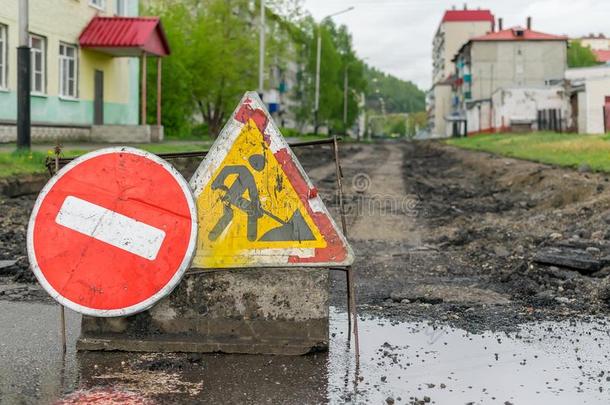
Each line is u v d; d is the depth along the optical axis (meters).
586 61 132.00
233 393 4.11
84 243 4.78
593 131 54.41
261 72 42.34
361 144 72.38
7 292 6.68
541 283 7.38
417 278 7.84
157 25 31.27
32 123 25.61
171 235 4.77
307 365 4.65
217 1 49.03
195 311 4.88
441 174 27.48
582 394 4.22
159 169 4.78
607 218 10.73
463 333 5.55
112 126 30.06
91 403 3.91
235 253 4.83
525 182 19.34
